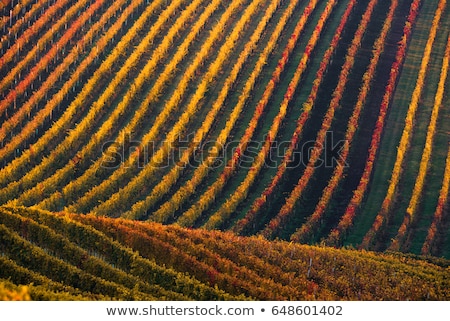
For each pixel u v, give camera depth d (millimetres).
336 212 89250
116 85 106062
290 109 105188
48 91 104812
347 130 99875
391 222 88188
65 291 59219
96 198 88000
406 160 97750
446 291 69875
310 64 114188
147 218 87312
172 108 103250
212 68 109625
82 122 97875
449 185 93750
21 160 91375
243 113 104438
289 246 76625
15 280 60844
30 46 112188
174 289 64625
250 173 91750
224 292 63000
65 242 68875
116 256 69438
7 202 86188
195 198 90438
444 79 112188
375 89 109688
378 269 73062
